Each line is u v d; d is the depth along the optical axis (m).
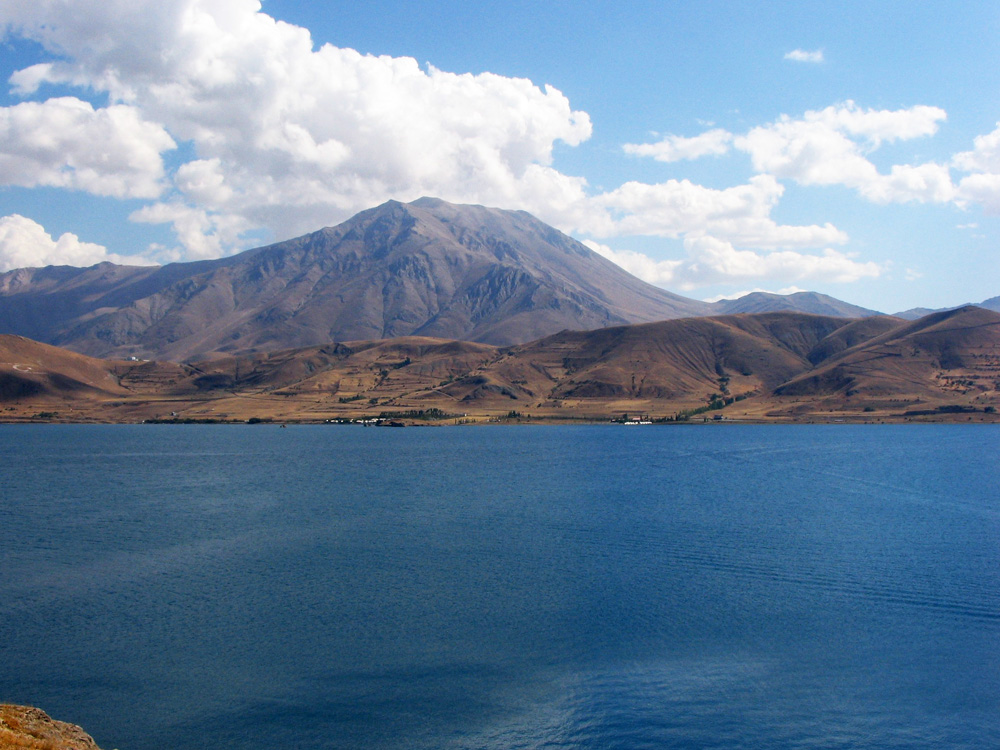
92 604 75.94
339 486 167.50
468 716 54.09
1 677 59.47
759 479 173.62
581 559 92.56
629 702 55.91
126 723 52.91
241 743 50.66
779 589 79.56
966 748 50.00
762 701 56.00
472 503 139.00
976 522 115.06
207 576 85.81
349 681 58.91
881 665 61.25
